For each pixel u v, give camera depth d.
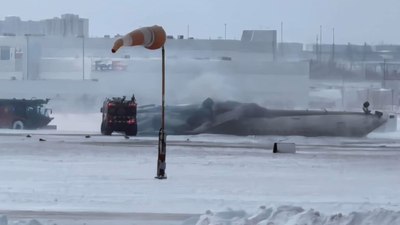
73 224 37.22
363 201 49.22
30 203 46.53
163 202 47.34
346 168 79.94
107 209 43.97
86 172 69.88
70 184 58.75
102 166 76.94
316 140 147.50
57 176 65.50
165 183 60.44
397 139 153.88
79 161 83.38
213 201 48.12
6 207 44.50
